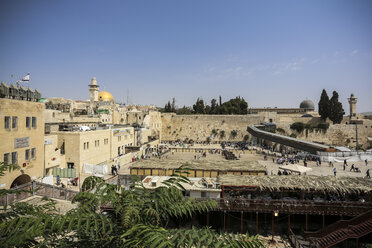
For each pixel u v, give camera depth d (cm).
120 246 451
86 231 467
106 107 7731
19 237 405
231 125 8500
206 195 2142
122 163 4141
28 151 2491
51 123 3647
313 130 7944
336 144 7744
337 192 2067
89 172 3381
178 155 5438
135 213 478
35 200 1728
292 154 5353
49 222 463
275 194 2325
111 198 515
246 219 2414
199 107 10556
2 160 2180
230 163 2981
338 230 1897
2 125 2173
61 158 3177
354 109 9150
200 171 2686
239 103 10444
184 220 2292
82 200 545
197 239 432
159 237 385
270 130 7775
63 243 475
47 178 2555
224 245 418
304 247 1933
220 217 2308
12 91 2345
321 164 4262
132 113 7669
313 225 2334
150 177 2358
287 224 2355
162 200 532
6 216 554
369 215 1873
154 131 7631
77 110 7306
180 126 8744
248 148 6469
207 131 8588
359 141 7588
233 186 2144
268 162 4472
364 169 3822
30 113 2512
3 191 570
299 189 2138
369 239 2020
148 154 5209
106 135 4184
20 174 2353
